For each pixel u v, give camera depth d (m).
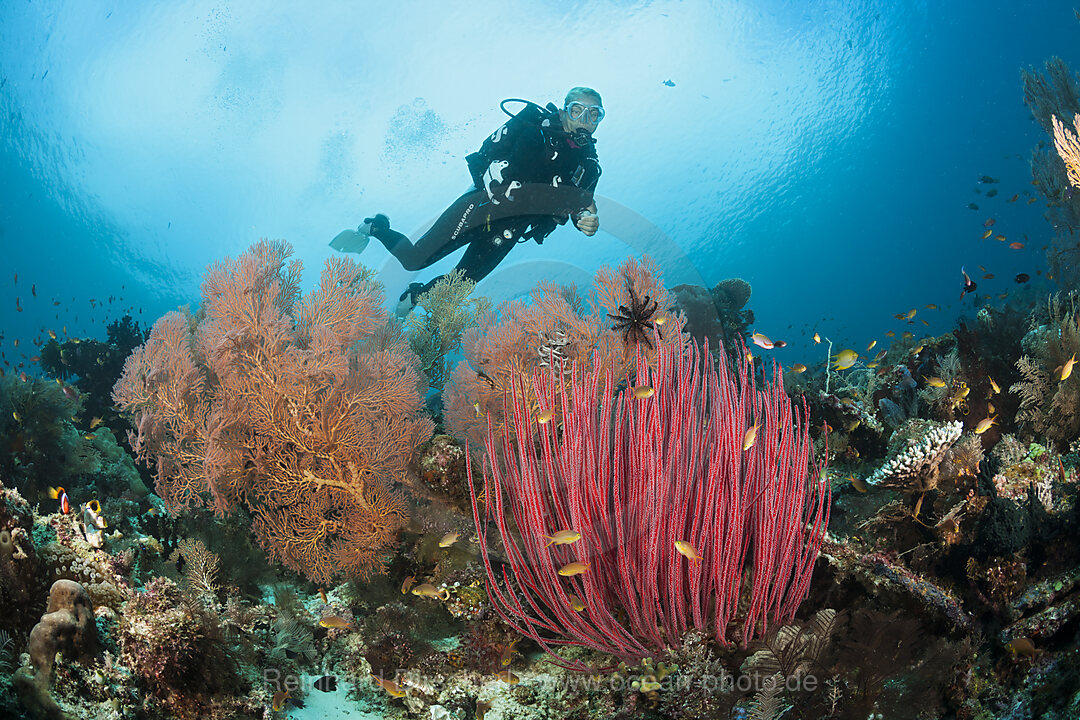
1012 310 5.63
